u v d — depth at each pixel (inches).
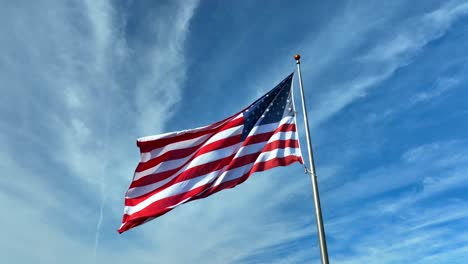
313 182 510.9
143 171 590.6
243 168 555.5
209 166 583.8
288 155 550.3
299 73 609.9
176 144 605.9
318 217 482.6
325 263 446.9
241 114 610.9
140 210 570.6
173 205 565.3
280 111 594.9
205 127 615.5
